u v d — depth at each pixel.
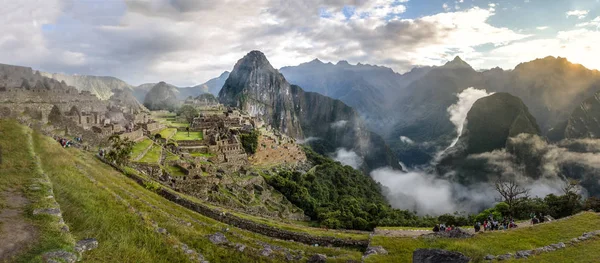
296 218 101.25
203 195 70.44
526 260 32.09
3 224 20.70
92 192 32.69
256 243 38.44
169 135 120.38
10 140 43.41
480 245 38.19
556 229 42.53
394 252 38.22
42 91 83.06
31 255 17.78
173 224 34.25
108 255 21.66
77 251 19.84
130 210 31.52
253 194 96.12
